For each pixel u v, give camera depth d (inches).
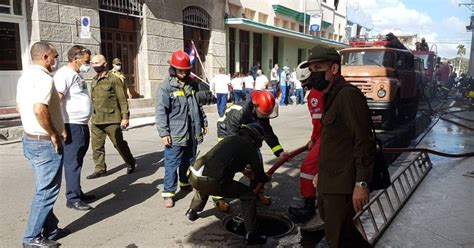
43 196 137.0
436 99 905.5
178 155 182.2
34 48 132.4
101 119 226.7
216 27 697.6
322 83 106.7
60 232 152.9
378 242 146.0
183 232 156.6
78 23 448.8
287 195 200.5
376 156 107.0
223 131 168.6
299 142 345.1
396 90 414.6
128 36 543.2
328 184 106.4
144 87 558.3
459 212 175.6
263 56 900.0
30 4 408.2
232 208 184.4
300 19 1035.3
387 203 186.5
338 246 108.3
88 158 277.6
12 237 149.9
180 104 179.3
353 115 98.6
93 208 181.9
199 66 676.7
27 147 135.6
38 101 128.5
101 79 226.1
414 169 234.4
